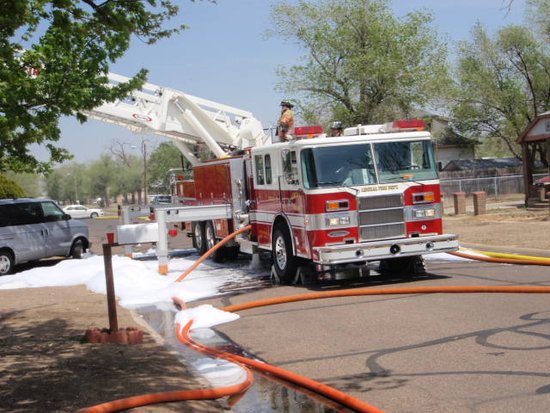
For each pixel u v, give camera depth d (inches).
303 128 450.9
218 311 376.8
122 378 247.0
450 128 2091.5
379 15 1284.4
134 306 432.8
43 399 222.7
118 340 310.5
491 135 2042.3
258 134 706.2
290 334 318.3
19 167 277.4
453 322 311.3
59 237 693.9
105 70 269.1
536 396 202.4
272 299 397.4
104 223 1865.2
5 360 281.1
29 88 237.3
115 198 5157.5
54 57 251.0
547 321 299.1
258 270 558.3
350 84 1288.1
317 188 429.4
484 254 532.1
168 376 249.1
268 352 288.4
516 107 1927.9
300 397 223.6
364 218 434.3
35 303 448.1
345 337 302.2
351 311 357.7
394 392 218.8
